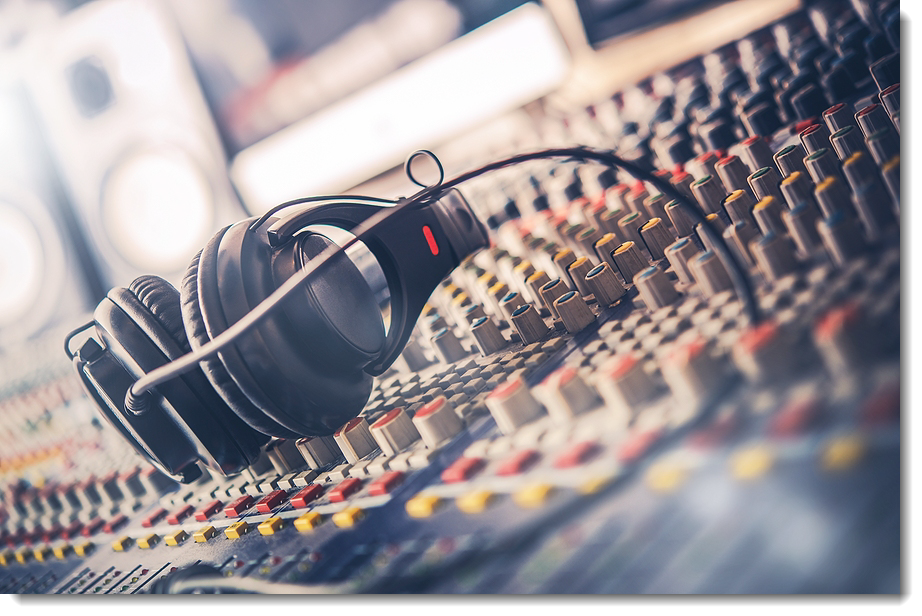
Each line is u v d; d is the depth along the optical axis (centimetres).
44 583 104
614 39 162
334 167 200
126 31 217
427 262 93
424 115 187
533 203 127
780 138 91
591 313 79
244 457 90
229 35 204
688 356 52
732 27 145
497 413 65
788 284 58
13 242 251
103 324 85
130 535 105
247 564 73
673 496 46
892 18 82
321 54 195
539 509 53
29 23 223
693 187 82
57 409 171
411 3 183
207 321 75
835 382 46
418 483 67
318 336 81
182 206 228
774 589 38
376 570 58
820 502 40
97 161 235
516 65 175
